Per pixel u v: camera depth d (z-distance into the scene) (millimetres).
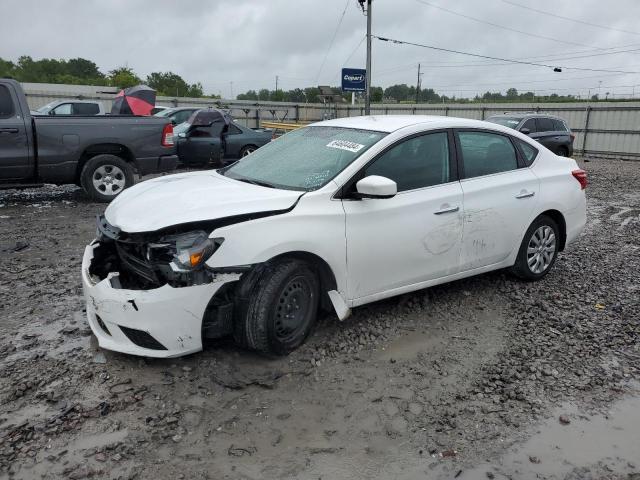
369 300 4266
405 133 4430
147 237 3604
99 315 3650
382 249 4180
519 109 28719
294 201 3836
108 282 3598
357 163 4125
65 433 3041
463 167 4762
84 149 9070
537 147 5492
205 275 3502
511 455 3010
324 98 32219
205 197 3857
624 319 4785
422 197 4398
